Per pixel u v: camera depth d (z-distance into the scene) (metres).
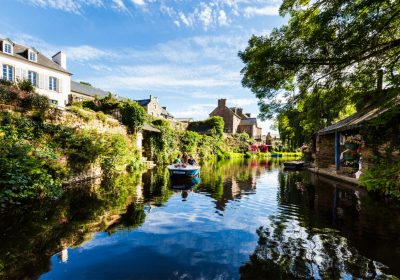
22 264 3.84
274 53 4.84
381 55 4.90
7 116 8.98
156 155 22.25
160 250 4.43
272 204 7.93
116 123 16.77
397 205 7.56
